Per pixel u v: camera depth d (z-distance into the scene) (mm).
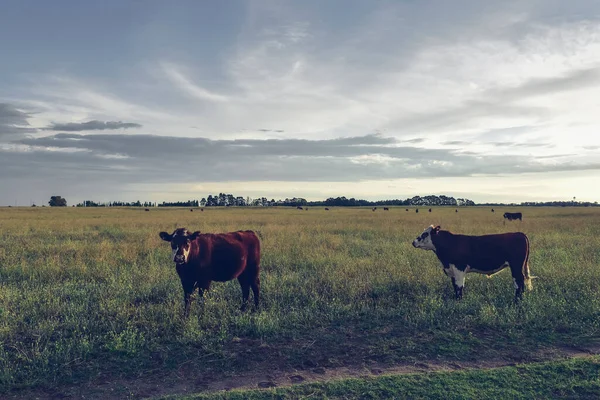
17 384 5086
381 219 32969
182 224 26406
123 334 6492
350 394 4793
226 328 6906
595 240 16844
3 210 57969
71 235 19469
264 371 5551
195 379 5320
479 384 4980
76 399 4812
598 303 7957
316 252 13680
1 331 6559
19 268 11117
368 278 10055
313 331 6977
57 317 7551
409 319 7453
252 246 8547
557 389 4844
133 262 12156
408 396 4734
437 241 9008
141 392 4965
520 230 22594
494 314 7516
